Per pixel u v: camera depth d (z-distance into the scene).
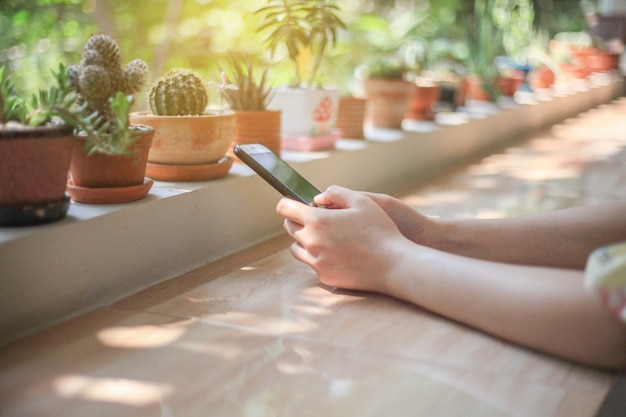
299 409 0.71
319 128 1.69
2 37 2.97
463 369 0.79
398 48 3.88
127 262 1.04
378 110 2.10
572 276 0.81
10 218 0.91
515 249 1.04
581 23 5.22
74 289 0.96
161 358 0.83
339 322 0.93
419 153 2.03
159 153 1.25
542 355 0.83
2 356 0.83
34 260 0.90
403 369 0.79
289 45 1.67
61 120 0.95
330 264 1.01
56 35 3.13
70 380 0.77
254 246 1.32
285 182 1.10
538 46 3.94
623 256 0.64
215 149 1.27
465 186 1.85
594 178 1.92
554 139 2.75
